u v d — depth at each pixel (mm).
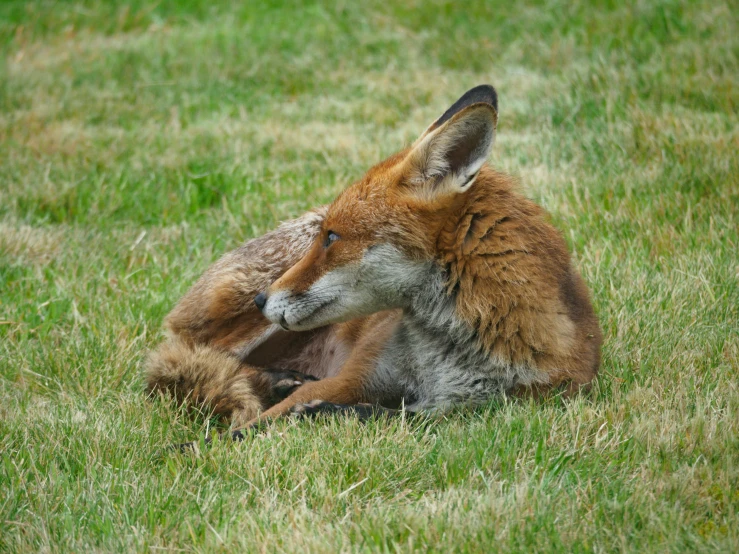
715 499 6758
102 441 8117
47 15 25594
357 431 7961
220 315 10297
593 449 7562
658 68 17562
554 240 8727
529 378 8258
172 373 9289
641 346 9758
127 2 26594
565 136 15789
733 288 10570
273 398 9914
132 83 21359
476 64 20906
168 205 14930
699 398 8266
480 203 8266
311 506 7039
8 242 12906
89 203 14742
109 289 12008
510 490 6918
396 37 22781
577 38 20344
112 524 6734
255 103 20141
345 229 8352
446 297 8367
